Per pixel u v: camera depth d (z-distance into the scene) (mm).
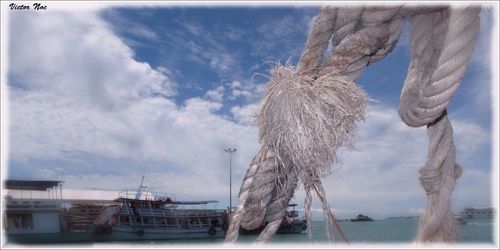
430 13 2488
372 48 2277
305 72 2250
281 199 2162
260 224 2148
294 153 2074
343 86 2193
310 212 2162
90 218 31188
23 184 26172
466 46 2371
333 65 2273
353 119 2205
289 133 2084
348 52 2264
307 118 2100
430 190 2662
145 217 33750
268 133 2154
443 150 2623
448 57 2389
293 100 2121
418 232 2738
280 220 2186
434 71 2521
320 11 2285
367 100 2254
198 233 34562
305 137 2070
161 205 34656
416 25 2625
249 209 2121
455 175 2676
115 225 32062
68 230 29062
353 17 2264
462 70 2396
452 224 2637
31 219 26688
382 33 2287
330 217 2184
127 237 32594
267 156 2139
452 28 2385
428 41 2602
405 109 2598
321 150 2096
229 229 2146
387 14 2264
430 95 2447
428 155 2678
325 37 2252
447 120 2656
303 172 2117
